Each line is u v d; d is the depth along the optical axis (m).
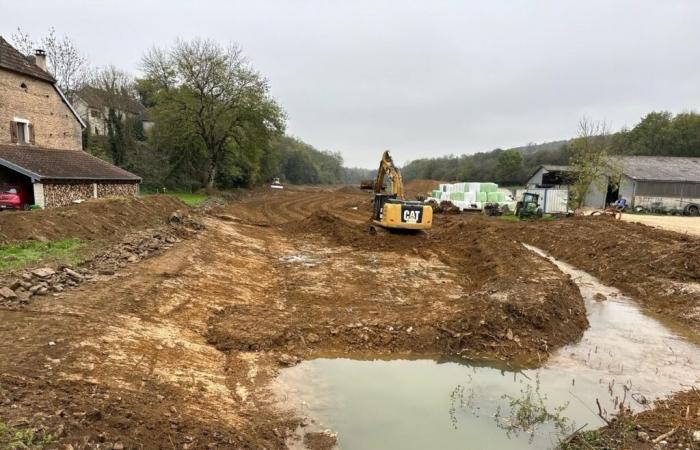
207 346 7.27
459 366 7.29
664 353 7.96
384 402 6.00
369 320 8.48
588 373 7.11
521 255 14.46
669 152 57.22
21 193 18.20
